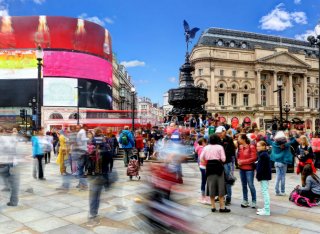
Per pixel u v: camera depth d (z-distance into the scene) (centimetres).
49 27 6338
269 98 7306
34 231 555
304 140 1147
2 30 6253
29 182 1041
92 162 612
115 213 657
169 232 392
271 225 595
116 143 1769
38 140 1102
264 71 7225
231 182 736
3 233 545
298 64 7456
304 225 595
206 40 7000
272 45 7762
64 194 853
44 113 6109
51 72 6231
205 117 2048
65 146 1135
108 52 7169
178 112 2028
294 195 781
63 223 600
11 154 726
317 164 1346
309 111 7538
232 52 7012
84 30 6569
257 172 683
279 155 859
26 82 6197
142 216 409
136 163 1075
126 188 909
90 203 598
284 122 3028
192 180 1047
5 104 6147
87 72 6531
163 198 405
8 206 723
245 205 731
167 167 416
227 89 6906
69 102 6284
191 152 1512
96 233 544
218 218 639
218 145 691
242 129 1167
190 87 2014
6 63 6216
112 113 3303
